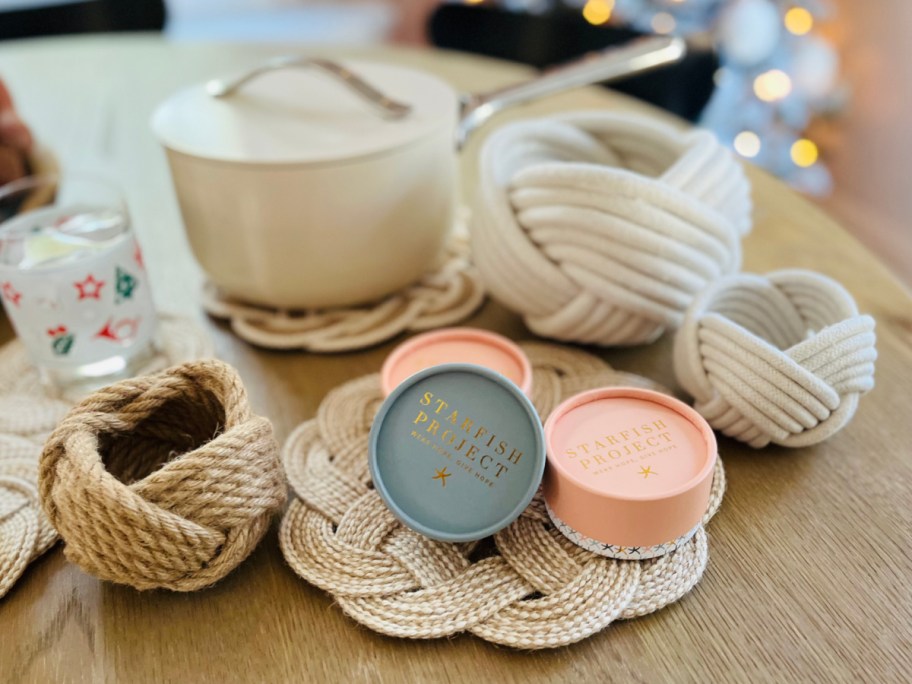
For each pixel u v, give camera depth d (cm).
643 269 39
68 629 31
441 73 81
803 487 36
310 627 31
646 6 122
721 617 30
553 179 39
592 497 30
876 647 29
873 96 120
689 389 39
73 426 30
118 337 42
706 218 39
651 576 31
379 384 42
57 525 30
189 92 51
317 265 44
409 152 43
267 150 42
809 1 120
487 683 28
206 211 44
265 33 185
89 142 72
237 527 30
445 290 51
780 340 42
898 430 39
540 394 41
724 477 36
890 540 33
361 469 37
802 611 30
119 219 43
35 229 44
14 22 107
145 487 28
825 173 129
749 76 124
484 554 33
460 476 32
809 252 53
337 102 49
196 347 46
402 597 31
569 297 41
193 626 31
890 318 46
